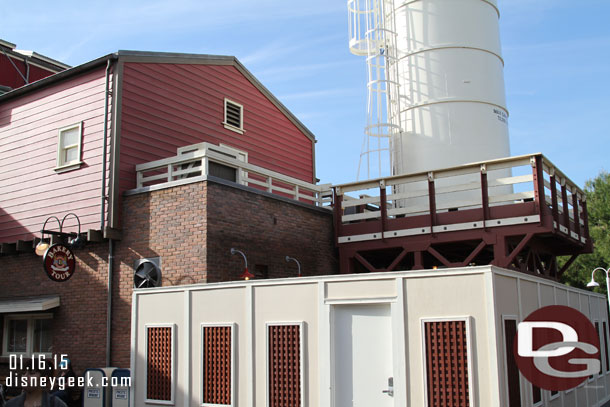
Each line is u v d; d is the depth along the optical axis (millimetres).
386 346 9773
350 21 18609
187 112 17016
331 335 10125
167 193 13719
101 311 14141
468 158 16484
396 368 9469
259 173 15219
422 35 17203
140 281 13508
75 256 14836
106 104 14781
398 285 9672
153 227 13781
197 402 11164
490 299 8930
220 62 18547
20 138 16625
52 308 15000
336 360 10109
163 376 11648
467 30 17078
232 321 11086
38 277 15547
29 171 16172
